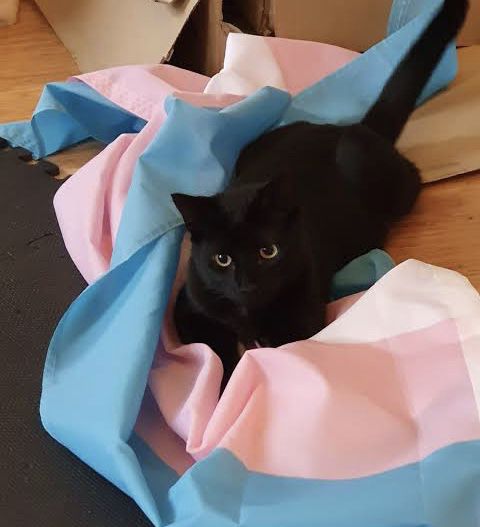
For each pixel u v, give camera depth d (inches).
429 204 62.4
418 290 43.9
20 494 44.9
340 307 48.9
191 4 71.0
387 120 61.9
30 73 81.4
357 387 41.0
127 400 43.4
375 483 38.4
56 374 48.2
